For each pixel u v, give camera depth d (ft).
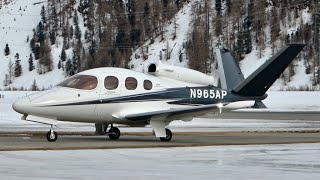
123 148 207.31
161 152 196.13
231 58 299.99
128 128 342.23
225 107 269.44
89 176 138.92
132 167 156.04
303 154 193.88
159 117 245.86
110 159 173.47
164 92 256.52
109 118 250.57
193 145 223.10
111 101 247.91
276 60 271.28
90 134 282.56
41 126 344.49
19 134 275.39
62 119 244.63
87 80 246.27
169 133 249.75
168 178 137.90
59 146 208.85
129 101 250.98
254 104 275.18
